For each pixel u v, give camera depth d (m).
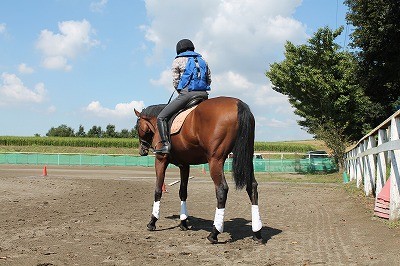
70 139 69.50
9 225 7.98
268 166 35.62
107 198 13.05
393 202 7.60
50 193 13.72
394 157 7.62
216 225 6.40
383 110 29.83
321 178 26.98
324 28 30.77
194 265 5.20
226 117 6.14
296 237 6.88
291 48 31.73
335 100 30.98
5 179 18.00
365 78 27.30
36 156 41.44
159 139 7.54
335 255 5.41
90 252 5.91
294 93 32.03
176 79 7.30
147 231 7.66
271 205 12.09
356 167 17.23
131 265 5.23
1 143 68.38
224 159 6.25
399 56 24.28
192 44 7.50
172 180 23.00
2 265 5.14
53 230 7.57
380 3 23.09
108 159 41.69
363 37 24.72
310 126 34.34
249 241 6.63
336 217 9.19
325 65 31.23
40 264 5.16
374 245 5.82
